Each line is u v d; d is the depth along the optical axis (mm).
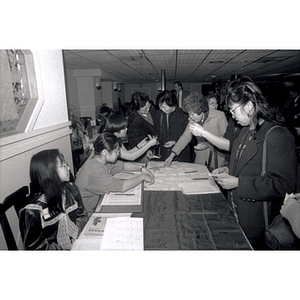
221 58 5094
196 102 2188
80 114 7059
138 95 2787
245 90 1309
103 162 1713
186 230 1163
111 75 8109
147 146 2424
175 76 9930
